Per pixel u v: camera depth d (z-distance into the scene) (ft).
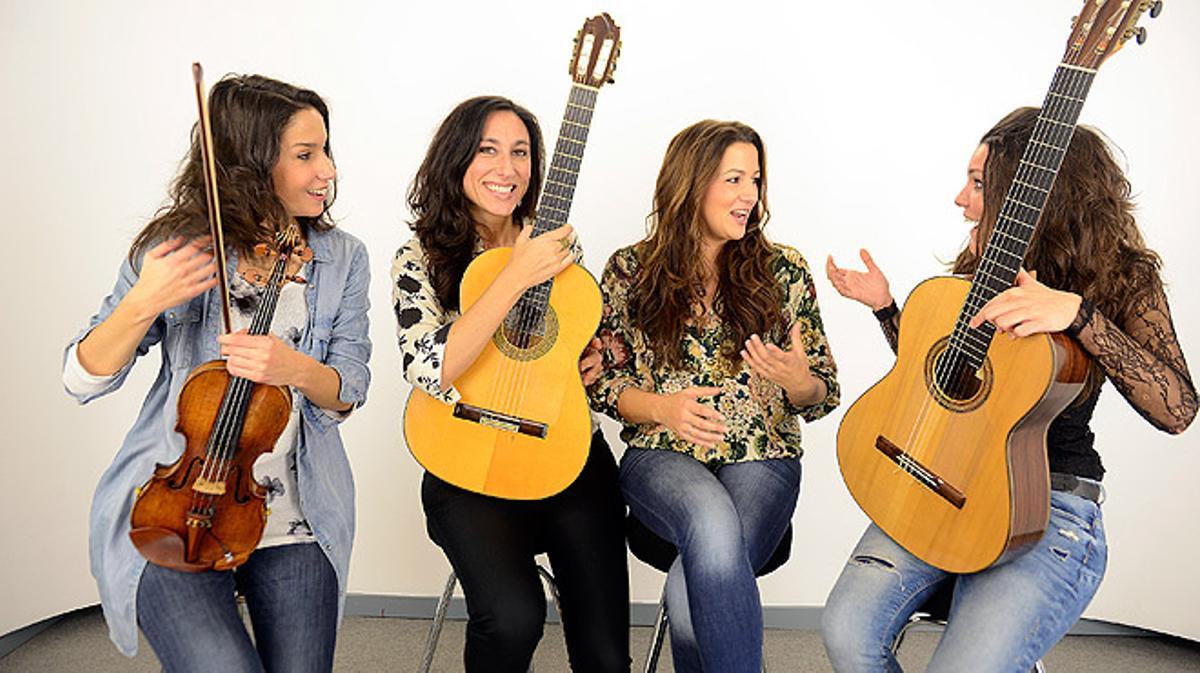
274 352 6.03
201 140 5.76
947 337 6.91
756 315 8.09
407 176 11.00
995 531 6.40
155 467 6.16
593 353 8.00
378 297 11.11
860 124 11.00
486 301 7.19
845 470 7.35
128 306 5.90
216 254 5.92
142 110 10.50
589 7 10.85
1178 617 10.89
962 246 11.13
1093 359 6.38
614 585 7.45
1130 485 10.94
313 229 7.10
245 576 6.66
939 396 6.82
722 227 7.98
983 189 7.10
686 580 7.25
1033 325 6.13
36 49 10.15
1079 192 6.75
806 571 11.52
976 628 6.40
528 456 7.55
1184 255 10.60
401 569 11.39
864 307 11.23
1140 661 10.62
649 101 10.97
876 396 7.27
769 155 11.03
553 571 7.64
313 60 10.80
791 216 11.11
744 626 7.09
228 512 6.07
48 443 10.41
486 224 8.27
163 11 10.52
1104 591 11.12
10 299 10.05
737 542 7.18
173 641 6.06
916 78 10.94
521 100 10.94
